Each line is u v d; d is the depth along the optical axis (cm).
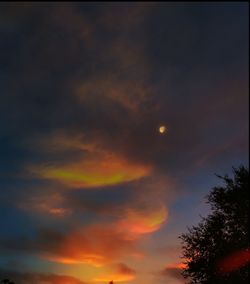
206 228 3822
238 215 3684
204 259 3712
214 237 3747
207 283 3694
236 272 3594
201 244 3784
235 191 3678
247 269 3572
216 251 3675
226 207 3741
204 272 3725
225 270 3619
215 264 3634
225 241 3675
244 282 3562
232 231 3703
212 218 3800
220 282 3647
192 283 3781
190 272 3781
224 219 3766
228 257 3606
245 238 3622
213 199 3816
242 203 3656
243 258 3575
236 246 3600
